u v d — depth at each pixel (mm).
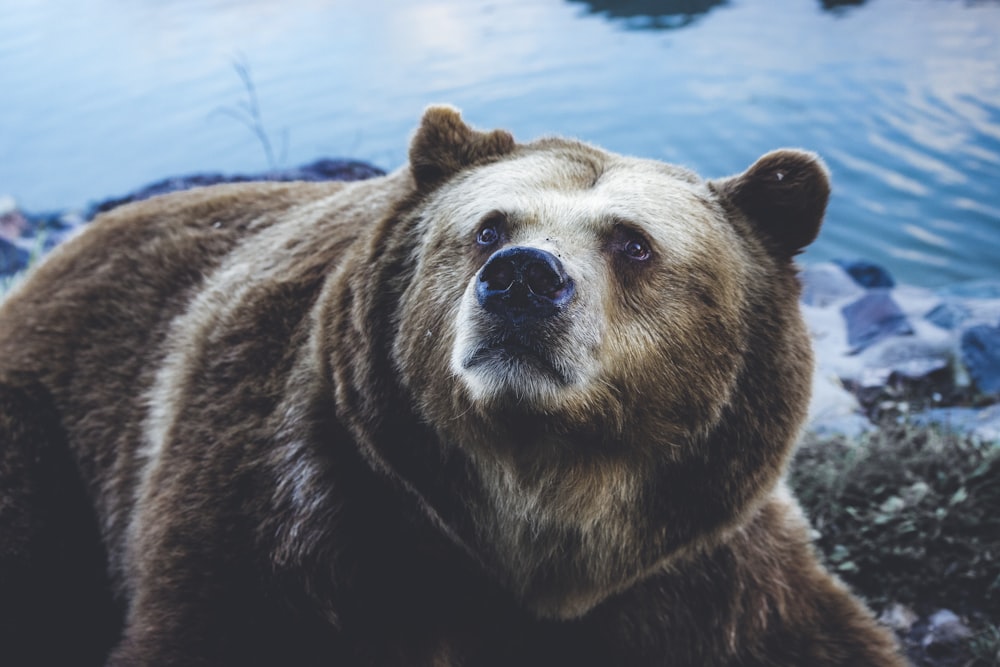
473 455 3707
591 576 3920
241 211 4992
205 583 3820
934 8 22031
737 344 3770
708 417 3736
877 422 6934
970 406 7242
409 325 3746
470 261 3652
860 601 4605
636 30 22109
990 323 7695
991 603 5055
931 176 14773
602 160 4023
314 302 4137
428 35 22250
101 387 4730
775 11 22766
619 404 3592
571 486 3729
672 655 4195
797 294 3994
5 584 4551
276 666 3779
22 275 7621
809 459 6047
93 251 5125
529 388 3334
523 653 4176
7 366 4832
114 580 4629
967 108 16906
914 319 8359
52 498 4680
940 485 5691
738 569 4141
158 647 3809
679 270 3674
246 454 3926
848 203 14102
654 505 3846
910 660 4891
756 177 4004
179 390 4262
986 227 13258
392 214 4055
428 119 4168
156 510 4039
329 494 3805
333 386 3836
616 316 3557
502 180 3828
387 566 3848
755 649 4238
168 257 4910
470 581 3986
